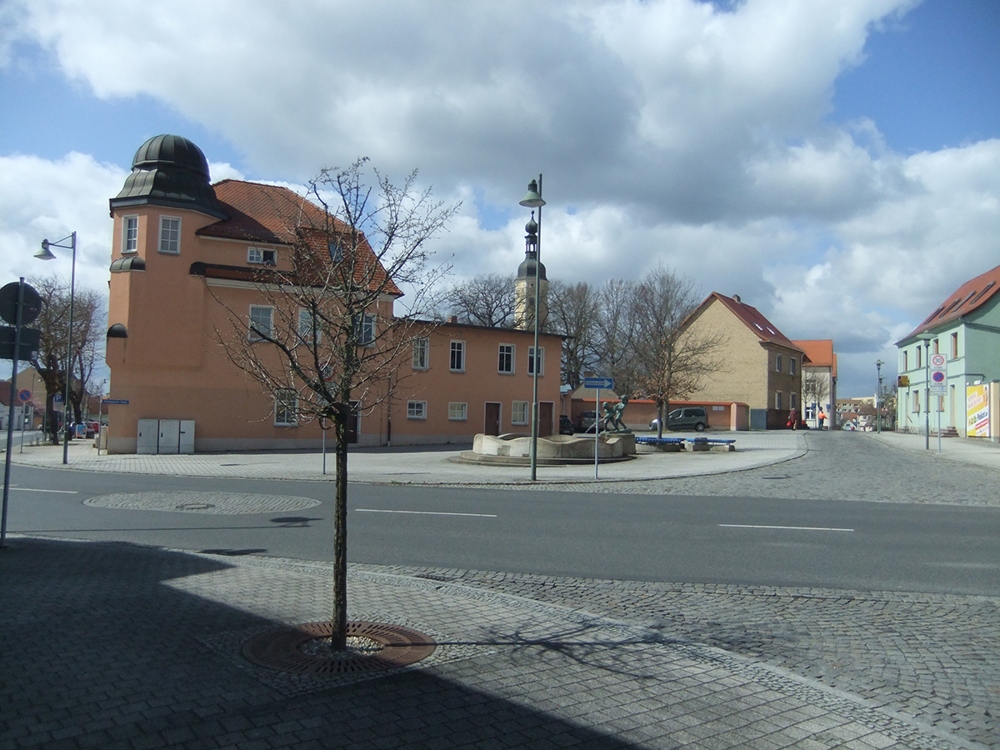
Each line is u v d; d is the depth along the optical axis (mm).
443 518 14305
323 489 19484
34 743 4383
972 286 53688
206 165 35656
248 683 5387
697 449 34656
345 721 4805
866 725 4953
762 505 16625
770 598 8602
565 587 9047
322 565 9703
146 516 14172
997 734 4984
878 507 16344
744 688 5559
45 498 16719
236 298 34719
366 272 6625
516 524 13656
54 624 6688
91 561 9516
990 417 41750
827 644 6938
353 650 6145
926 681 5969
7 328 10180
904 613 8000
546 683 5578
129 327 33375
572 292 70688
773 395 68500
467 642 6492
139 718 4758
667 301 50031
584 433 58562
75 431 59812
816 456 31500
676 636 7031
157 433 33500
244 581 8570
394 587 8438
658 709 5160
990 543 11992
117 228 34344
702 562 10500
